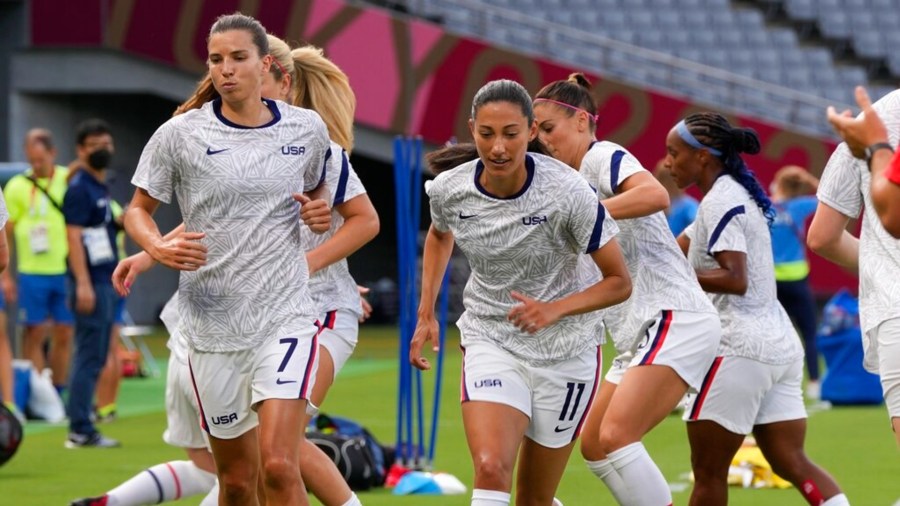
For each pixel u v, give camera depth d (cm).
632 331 2053
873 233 1738
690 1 9000
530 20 7900
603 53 7988
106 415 4191
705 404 2072
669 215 4616
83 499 2303
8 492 2908
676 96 7469
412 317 3092
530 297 1870
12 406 3975
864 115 1521
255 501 1970
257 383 1833
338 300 2138
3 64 7294
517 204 1808
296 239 1873
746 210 2122
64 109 7650
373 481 2962
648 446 3644
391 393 4888
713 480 2117
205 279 1841
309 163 1889
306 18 7238
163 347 6919
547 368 1872
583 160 2053
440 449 3547
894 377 1700
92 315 3625
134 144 8131
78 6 7231
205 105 1856
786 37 8906
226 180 1814
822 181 1797
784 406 2138
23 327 4547
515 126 1725
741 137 2153
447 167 1981
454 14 8212
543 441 1909
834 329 4678
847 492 2900
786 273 4688
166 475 2342
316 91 2200
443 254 2064
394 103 7331
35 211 4331
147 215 1850
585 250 1816
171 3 7219
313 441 2931
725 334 2089
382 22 7319
